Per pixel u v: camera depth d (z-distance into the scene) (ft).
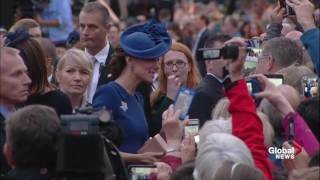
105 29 56.80
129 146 44.21
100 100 44.01
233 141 34.65
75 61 48.98
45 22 80.89
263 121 39.63
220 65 49.16
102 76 54.08
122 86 44.45
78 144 34.12
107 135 38.78
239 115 37.14
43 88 42.19
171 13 125.18
